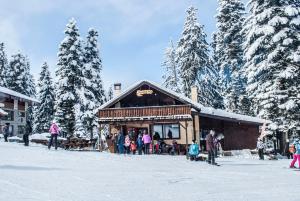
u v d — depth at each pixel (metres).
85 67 47.19
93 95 45.03
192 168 18.44
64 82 43.03
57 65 44.41
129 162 20.16
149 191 11.14
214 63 51.38
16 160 18.34
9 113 48.97
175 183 13.00
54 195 10.04
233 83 49.62
